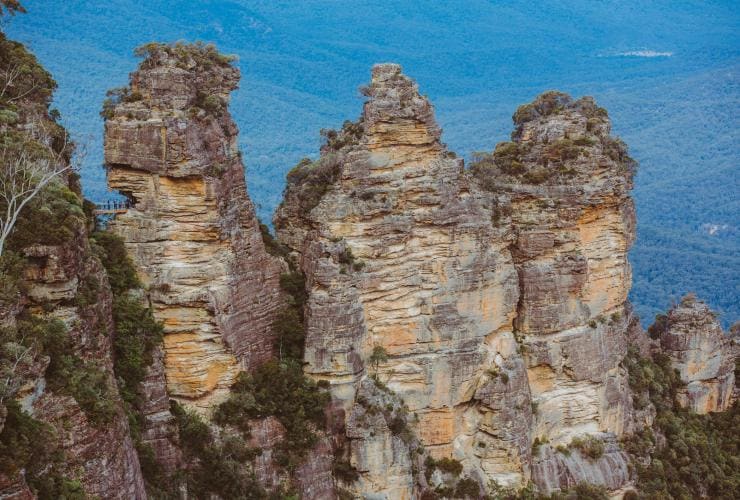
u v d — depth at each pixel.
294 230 102.12
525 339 108.81
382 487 96.00
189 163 87.81
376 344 98.88
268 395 93.62
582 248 111.06
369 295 97.81
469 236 100.81
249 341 94.12
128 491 70.81
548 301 108.31
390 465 96.19
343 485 95.81
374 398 96.81
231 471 88.31
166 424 86.12
